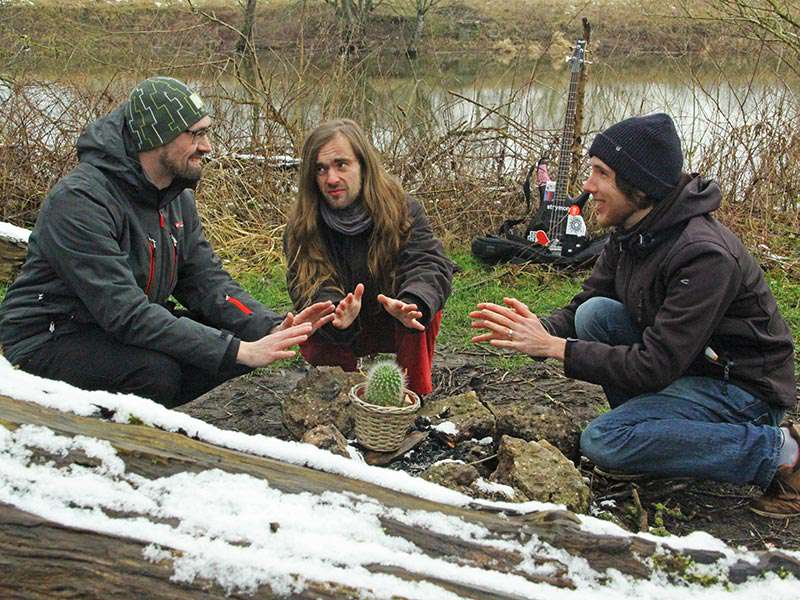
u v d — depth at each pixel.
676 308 3.10
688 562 2.20
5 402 2.29
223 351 3.17
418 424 3.62
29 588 1.99
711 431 3.16
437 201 7.04
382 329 4.01
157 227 3.34
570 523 2.26
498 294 5.87
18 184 6.94
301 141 7.44
